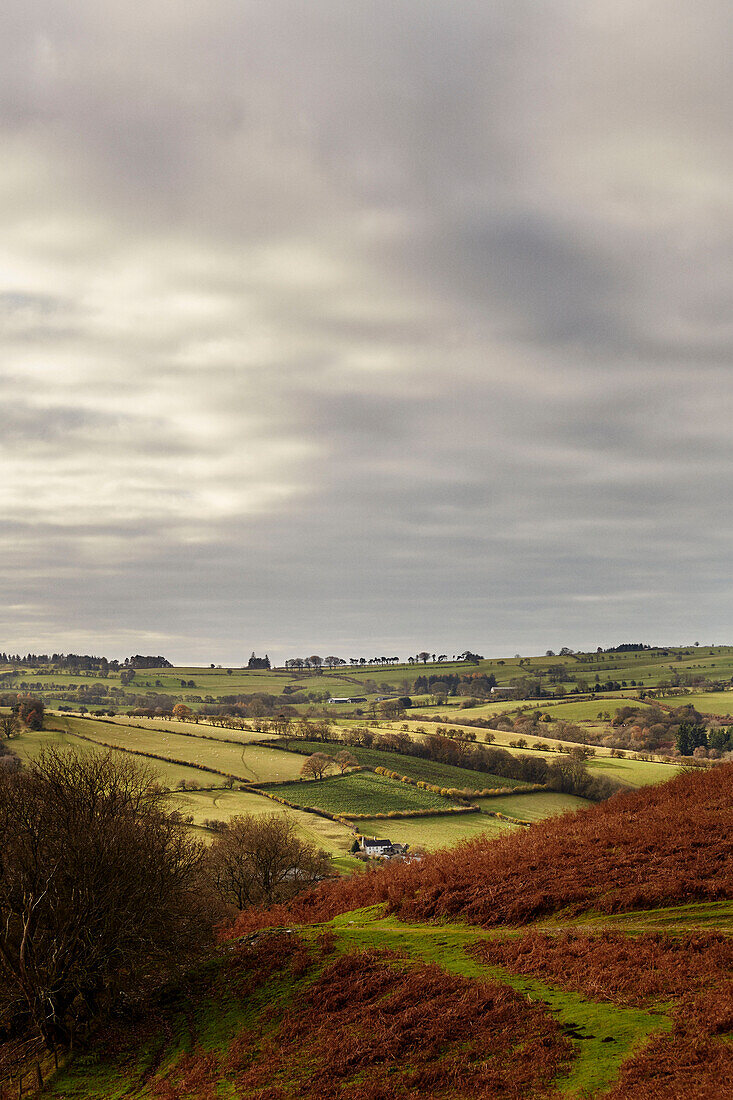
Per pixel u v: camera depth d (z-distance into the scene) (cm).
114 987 2167
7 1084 1925
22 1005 2016
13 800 2208
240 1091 1565
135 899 2216
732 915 1792
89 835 2136
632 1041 1335
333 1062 1555
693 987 1485
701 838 2289
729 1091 1097
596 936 1841
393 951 2081
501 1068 1361
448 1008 1639
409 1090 1383
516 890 2311
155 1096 1673
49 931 2044
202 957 2431
